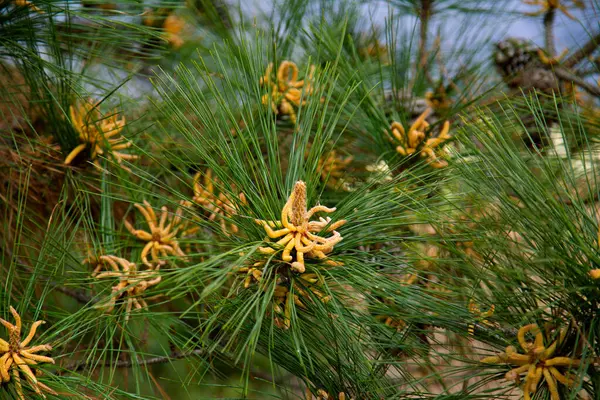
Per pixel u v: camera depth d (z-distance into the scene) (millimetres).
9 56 964
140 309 811
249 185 766
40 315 910
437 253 857
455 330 783
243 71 840
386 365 809
